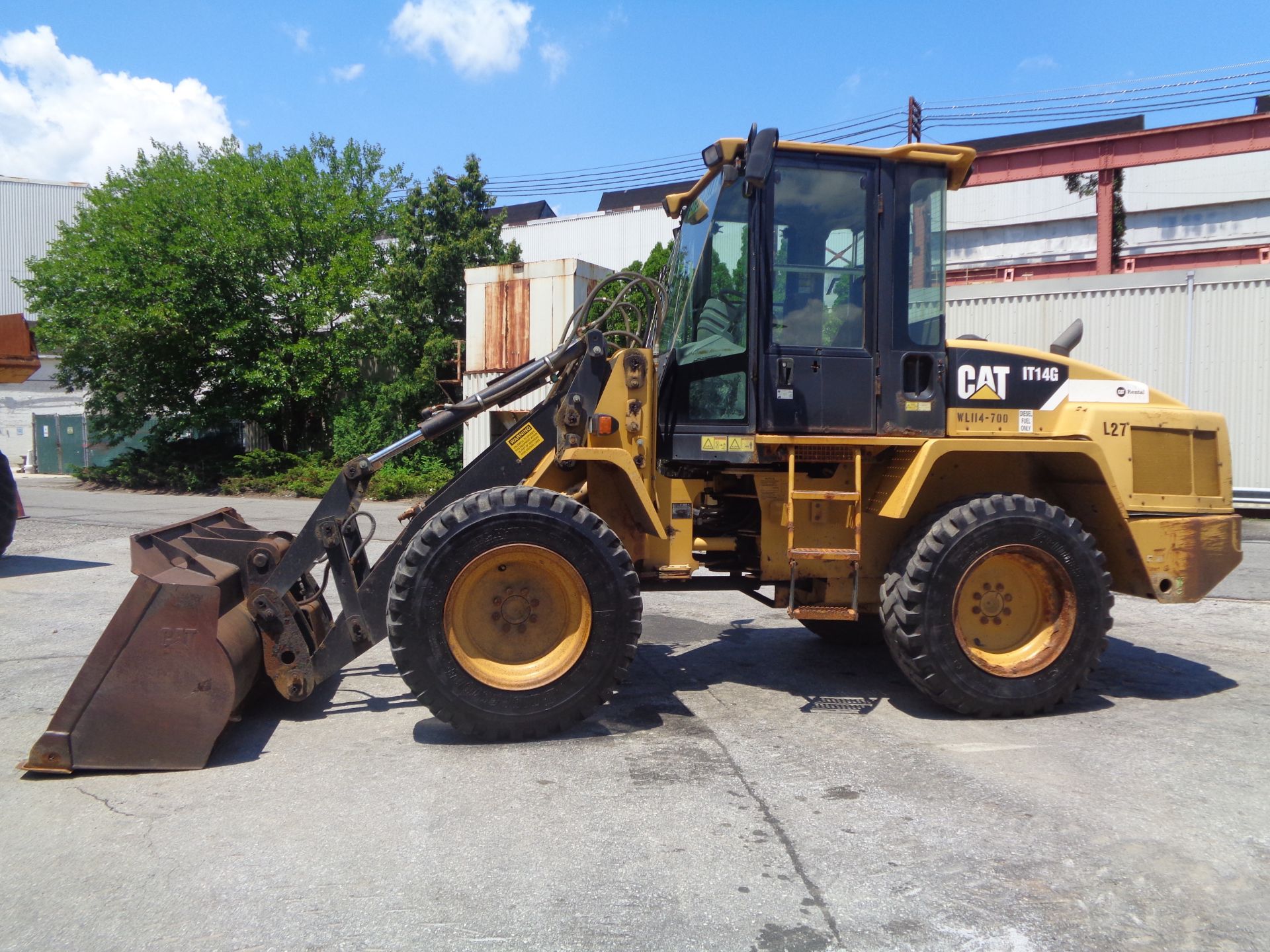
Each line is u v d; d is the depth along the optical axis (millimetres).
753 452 4422
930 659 4195
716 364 4484
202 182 19516
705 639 6172
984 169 17344
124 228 19156
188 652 3592
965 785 3461
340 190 20594
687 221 4906
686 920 2479
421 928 2434
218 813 3188
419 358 20703
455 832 3033
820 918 2492
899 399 4480
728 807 3248
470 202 21641
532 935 2400
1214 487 4793
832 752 3836
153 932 2414
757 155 4070
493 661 4012
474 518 3871
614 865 2797
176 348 19625
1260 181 30047
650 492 4477
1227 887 2676
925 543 4230
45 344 19828
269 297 19875
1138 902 2588
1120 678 5121
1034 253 32719
